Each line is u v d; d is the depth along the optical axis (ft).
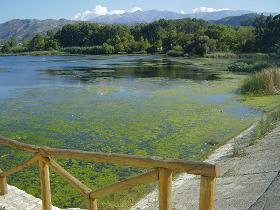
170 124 51.65
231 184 28.81
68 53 344.28
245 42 245.86
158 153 39.09
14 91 86.99
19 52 393.50
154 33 386.32
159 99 72.43
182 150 40.16
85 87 92.68
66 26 422.00
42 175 16.66
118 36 358.43
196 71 135.23
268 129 44.21
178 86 92.58
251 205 24.11
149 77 116.88
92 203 14.25
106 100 71.87
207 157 37.68
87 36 409.69
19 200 21.30
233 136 45.27
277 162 30.63
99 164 35.19
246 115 57.36
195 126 50.57
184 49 260.62
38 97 76.84
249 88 79.46
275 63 138.31
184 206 25.55
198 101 69.92
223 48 249.75
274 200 23.90
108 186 13.28
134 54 307.78
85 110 61.82
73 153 14.47
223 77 112.16
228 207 24.76
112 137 45.14
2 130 48.91
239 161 33.99
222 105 65.62
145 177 11.69
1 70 154.40
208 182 10.08
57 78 117.19
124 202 26.96
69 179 15.15
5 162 36.14
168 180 11.10
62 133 47.16
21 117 56.80
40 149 16.21
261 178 28.37
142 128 49.39
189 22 444.55
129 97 75.36
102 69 151.74
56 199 27.84
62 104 67.82
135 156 11.87
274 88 76.95
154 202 26.58
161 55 281.54
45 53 341.62
